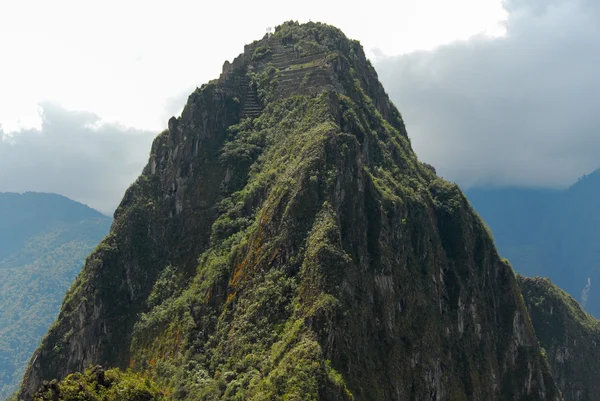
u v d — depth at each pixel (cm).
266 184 15062
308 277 11725
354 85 18175
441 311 15650
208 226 16050
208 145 17588
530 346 18212
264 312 12056
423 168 19188
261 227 13562
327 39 19562
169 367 13000
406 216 15838
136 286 16225
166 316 14462
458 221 17612
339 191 13212
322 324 10888
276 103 17575
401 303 13925
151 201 17225
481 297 17350
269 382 10162
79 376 9462
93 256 16775
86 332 15562
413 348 13512
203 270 14850
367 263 13250
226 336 12612
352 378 11000
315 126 15012
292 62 18825
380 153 17025
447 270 16800
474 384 15350
